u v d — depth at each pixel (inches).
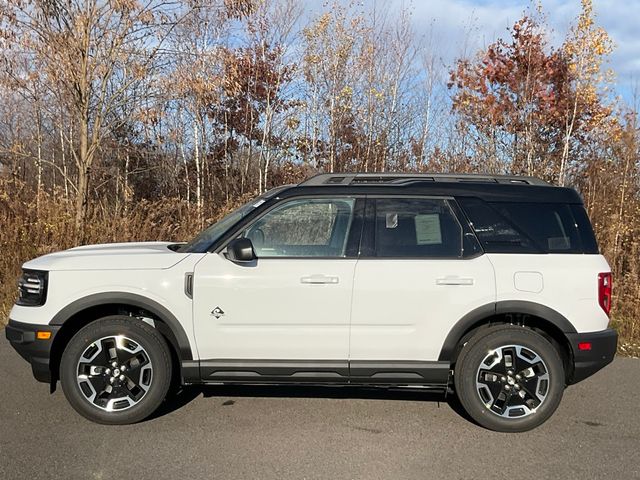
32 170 566.9
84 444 161.2
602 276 175.2
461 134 554.9
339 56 603.5
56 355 177.8
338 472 147.6
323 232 178.5
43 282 174.9
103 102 450.3
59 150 570.9
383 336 172.4
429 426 178.7
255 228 178.5
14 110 555.8
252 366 173.0
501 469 151.0
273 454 157.2
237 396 202.1
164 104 472.7
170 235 405.7
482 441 168.2
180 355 173.5
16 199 399.2
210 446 161.3
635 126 461.7
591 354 172.9
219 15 490.6
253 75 620.4
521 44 528.7
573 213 180.7
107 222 400.5
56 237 379.6
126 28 434.3
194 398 199.5
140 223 401.1
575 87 514.9
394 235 177.3
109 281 173.2
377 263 173.6
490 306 172.1
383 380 174.2
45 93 461.1
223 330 172.4
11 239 368.5
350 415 186.4
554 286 172.7
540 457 158.4
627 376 234.4
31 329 172.1
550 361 171.8
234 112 627.2
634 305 318.0
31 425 173.9
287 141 624.1
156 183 594.9
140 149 565.6
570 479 146.0
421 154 602.5
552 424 182.5
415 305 171.6
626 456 159.6
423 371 173.0
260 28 619.5
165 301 172.2
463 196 181.2
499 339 172.4
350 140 600.7
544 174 506.6
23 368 228.4
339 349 172.7
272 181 626.8
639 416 190.1
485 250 175.8
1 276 357.4
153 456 154.6
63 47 422.3
